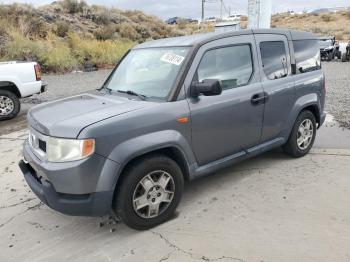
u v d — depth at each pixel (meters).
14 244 3.74
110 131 3.46
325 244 3.46
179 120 3.91
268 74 4.95
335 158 5.63
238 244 3.53
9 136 7.71
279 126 5.15
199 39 4.39
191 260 3.33
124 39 29.89
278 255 3.33
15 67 9.30
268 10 10.46
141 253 3.49
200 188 4.77
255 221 3.92
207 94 3.94
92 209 3.48
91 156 3.37
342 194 4.45
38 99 11.92
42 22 26.53
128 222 3.73
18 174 5.53
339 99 10.12
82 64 21.78
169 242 3.63
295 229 3.73
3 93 9.16
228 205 4.30
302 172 5.14
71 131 3.40
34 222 4.15
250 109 4.64
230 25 12.60
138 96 4.23
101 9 36.03
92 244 3.68
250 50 4.79
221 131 4.36
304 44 5.66
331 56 25.95
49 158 3.53
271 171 5.22
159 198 3.89
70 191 3.43
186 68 4.09
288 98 5.19
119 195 3.62
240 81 4.62
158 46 4.77
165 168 3.87
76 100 4.37
